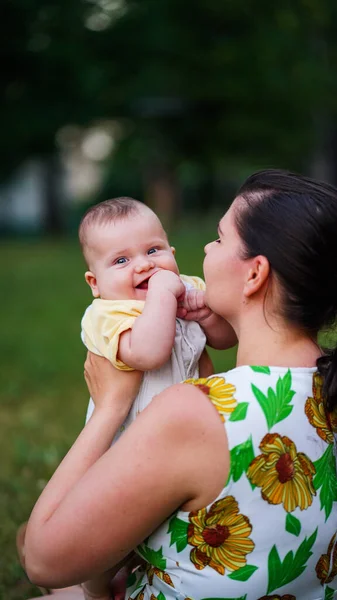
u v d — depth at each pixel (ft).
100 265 6.63
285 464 5.08
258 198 5.41
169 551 5.30
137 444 5.11
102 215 6.72
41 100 69.10
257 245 5.27
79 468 5.64
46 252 54.13
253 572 5.15
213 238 56.44
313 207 5.19
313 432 5.24
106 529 5.19
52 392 19.15
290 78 68.54
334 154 76.28
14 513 11.82
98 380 5.98
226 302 5.54
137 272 6.42
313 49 71.05
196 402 5.07
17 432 16.01
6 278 40.83
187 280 7.00
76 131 76.23
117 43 68.90
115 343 5.78
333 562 5.57
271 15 68.49
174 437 5.05
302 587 5.43
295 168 79.15
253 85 69.05
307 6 66.54
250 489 5.02
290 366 5.32
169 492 5.08
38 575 5.51
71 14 66.85
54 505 5.50
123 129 78.74
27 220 92.79
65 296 34.45
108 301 6.20
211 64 68.54
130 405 5.97
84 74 67.10
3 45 65.36
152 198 90.02
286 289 5.23
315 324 5.33
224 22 69.05
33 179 91.86
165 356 5.79
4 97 69.05
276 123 72.84
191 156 80.18
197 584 5.23
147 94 69.31
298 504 5.17
